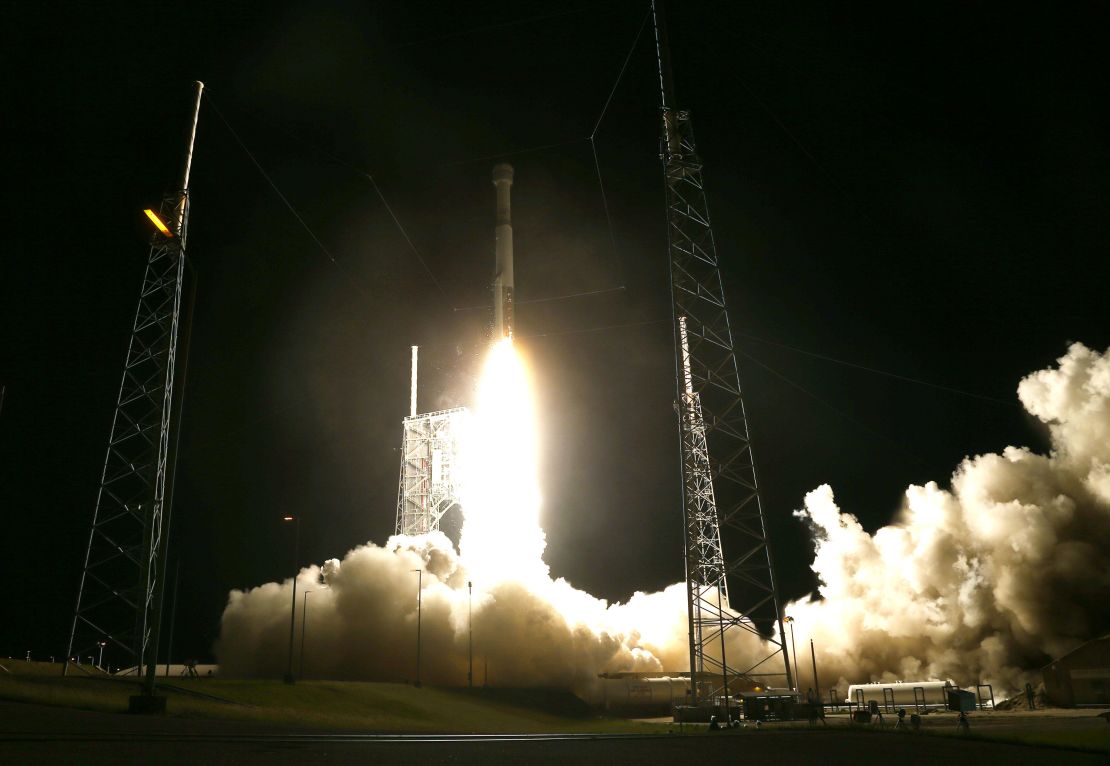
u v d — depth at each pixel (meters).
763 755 23.59
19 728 25.09
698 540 69.94
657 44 71.75
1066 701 72.50
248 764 17.44
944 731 36.69
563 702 79.31
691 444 63.12
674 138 68.62
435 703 63.41
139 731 25.66
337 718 46.25
